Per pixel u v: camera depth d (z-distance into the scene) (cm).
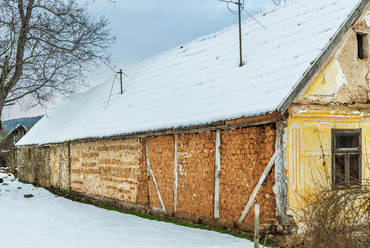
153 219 1211
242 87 992
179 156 1144
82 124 1822
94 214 1323
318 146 894
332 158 916
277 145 850
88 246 802
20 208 1453
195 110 1074
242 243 831
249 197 909
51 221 1168
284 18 1193
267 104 831
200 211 1058
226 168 979
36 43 2003
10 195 1903
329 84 919
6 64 1955
